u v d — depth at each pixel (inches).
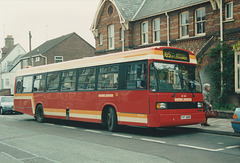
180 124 406.9
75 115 543.8
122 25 966.4
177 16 815.1
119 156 284.2
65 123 636.7
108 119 471.2
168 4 865.5
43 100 643.5
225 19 676.1
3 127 552.4
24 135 439.5
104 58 484.7
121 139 388.8
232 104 631.2
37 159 280.5
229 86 650.2
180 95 410.6
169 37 837.8
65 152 309.6
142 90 404.5
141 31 936.9
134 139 386.9
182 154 289.6
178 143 351.6
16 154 304.2
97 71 496.4
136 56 422.3
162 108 390.9
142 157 277.9
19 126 571.8
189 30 780.6
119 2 1003.3
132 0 1032.2
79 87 536.7
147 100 396.2
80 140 385.4
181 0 824.9
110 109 464.8
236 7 651.5
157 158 272.7
